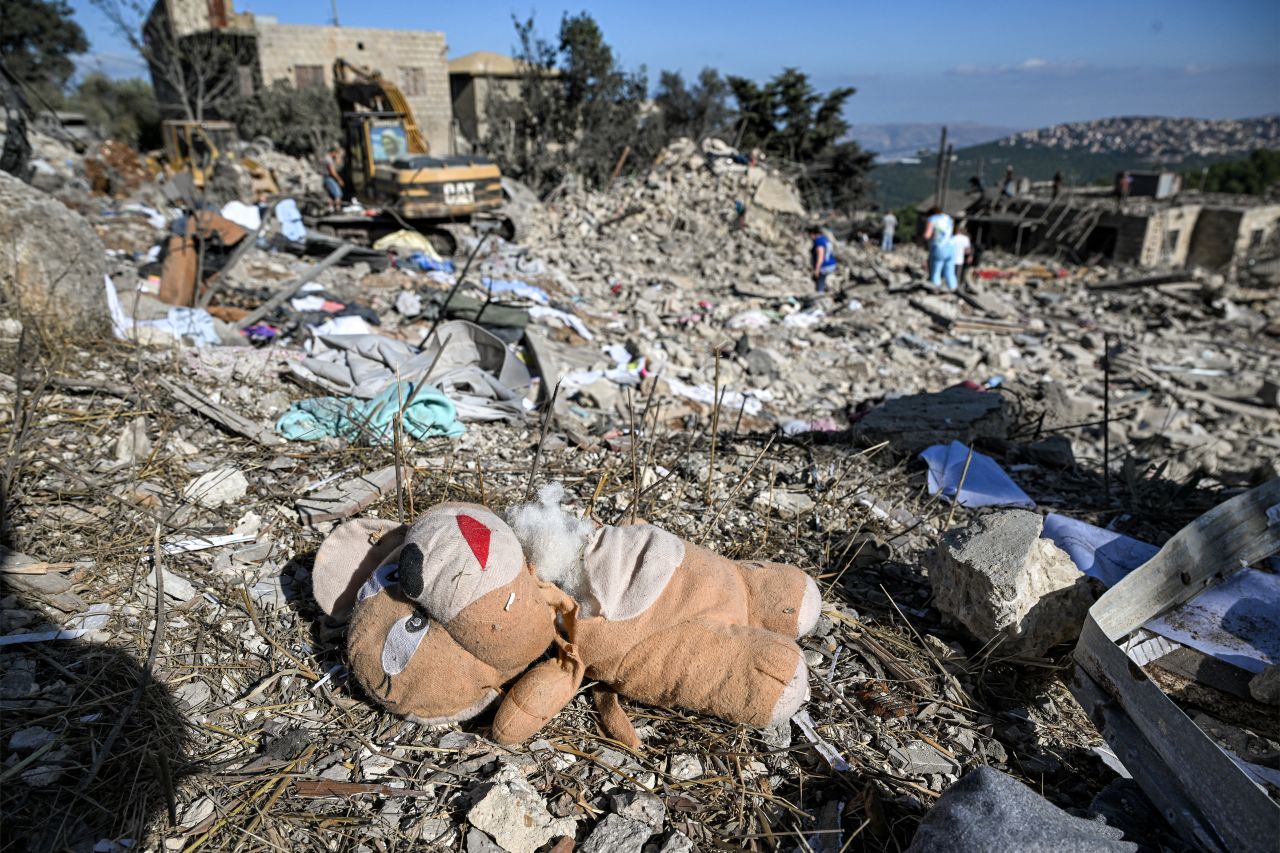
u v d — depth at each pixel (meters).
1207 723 2.73
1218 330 15.60
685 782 2.55
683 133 27.80
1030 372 11.08
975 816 2.05
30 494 3.67
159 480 4.02
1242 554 2.96
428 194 12.83
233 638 3.04
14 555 3.24
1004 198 31.94
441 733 2.66
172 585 3.24
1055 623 3.13
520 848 2.26
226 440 4.60
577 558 2.74
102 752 2.38
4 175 5.24
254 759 2.52
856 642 3.28
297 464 4.40
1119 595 2.84
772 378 8.85
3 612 2.94
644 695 2.70
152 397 4.82
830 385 9.29
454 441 5.07
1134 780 2.46
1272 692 2.64
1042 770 2.73
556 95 23.36
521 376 6.12
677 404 6.91
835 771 2.61
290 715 2.72
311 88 28.05
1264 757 2.59
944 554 3.30
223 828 2.28
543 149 22.36
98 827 2.24
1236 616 2.92
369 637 2.60
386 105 14.95
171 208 14.12
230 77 20.84
